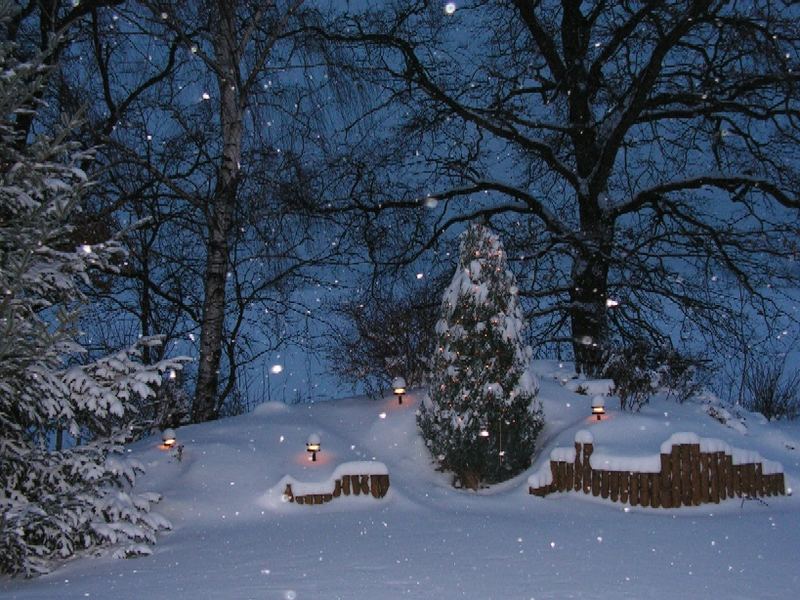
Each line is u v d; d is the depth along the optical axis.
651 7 16.12
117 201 15.13
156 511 9.67
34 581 7.16
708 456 10.43
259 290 17.41
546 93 19.95
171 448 11.10
